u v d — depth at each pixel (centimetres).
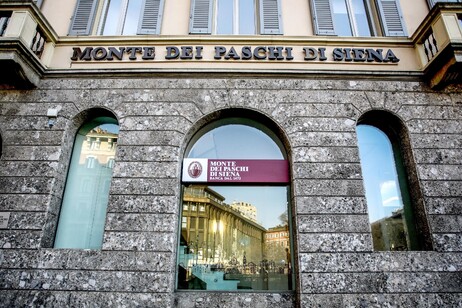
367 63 643
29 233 521
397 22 695
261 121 625
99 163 608
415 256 512
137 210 535
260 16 695
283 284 544
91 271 504
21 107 602
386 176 605
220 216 580
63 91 616
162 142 579
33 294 492
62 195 580
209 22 686
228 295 514
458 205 542
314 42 655
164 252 512
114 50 645
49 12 705
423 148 577
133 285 495
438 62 582
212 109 602
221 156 613
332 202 542
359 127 639
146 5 705
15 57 548
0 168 559
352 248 515
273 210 581
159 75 622
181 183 586
